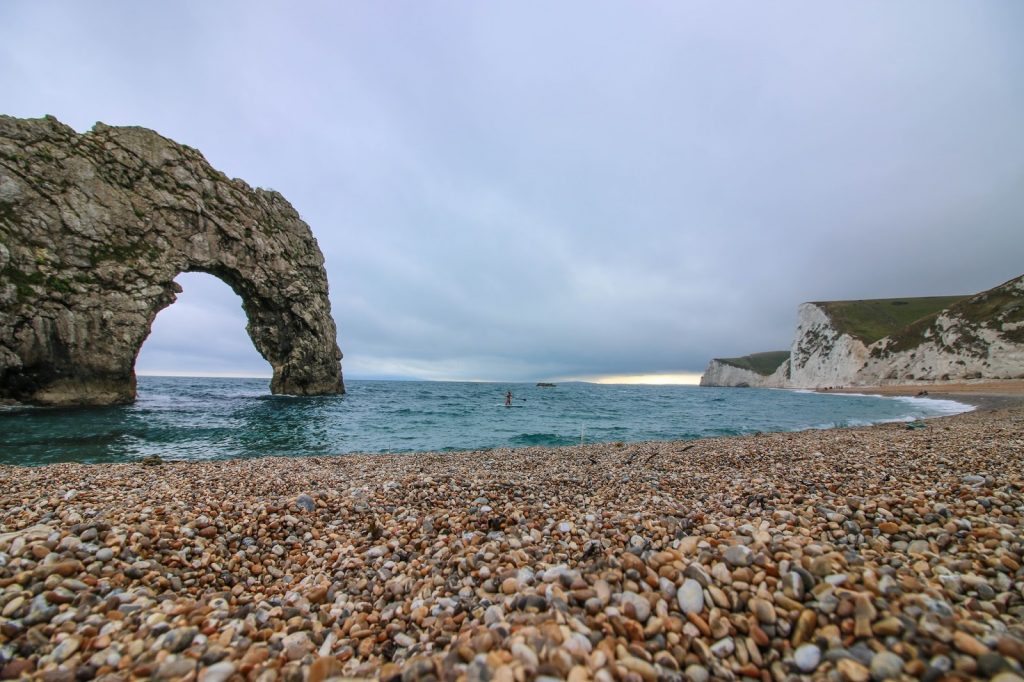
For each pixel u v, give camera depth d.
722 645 2.84
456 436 23.94
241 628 3.42
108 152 35.84
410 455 15.47
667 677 2.56
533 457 14.38
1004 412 28.31
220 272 44.56
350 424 29.27
